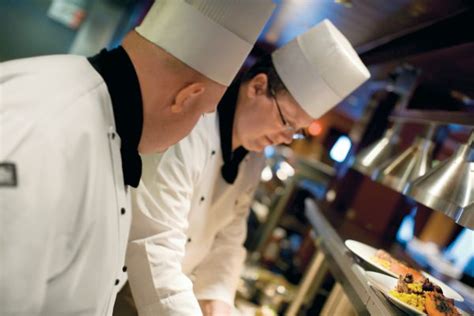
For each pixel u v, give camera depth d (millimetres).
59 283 984
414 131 3945
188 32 1071
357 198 3928
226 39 1114
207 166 2102
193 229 2275
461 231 3539
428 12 2094
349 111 6797
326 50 2039
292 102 2059
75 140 968
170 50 1072
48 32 5855
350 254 2242
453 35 2080
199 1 1066
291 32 3871
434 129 2439
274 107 2074
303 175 4688
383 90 4094
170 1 1081
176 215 1836
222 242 2578
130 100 1089
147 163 1754
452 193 1608
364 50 3381
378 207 3848
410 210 3842
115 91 1084
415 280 1803
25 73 1000
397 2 2125
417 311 1485
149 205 1765
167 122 1141
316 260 3107
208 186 2205
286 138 2176
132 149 1132
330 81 2062
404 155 2486
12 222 857
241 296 3244
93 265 1060
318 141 7633
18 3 5645
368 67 3607
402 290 1632
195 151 1935
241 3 1116
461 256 3391
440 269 3244
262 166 2650
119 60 1103
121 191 1140
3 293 862
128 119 1097
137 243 1767
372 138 3984
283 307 3238
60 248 955
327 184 4723
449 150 4785
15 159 874
